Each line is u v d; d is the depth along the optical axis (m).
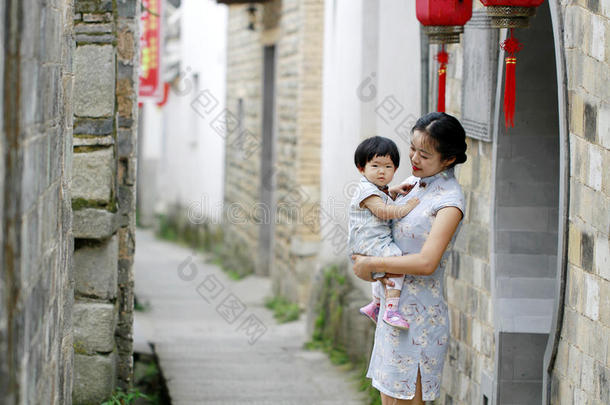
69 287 6.35
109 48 8.62
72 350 6.53
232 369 11.95
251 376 11.60
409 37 10.58
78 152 8.63
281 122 18.83
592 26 5.71
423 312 6.25
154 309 17.53
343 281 13.58
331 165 14.60
